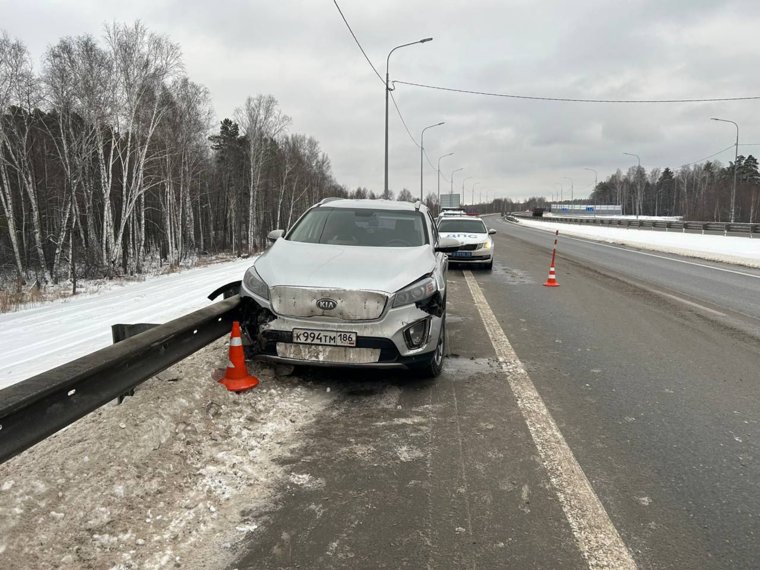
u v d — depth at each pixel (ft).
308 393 14.20
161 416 11.06
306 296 13.73
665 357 19.16
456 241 20.34
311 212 20.36
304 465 10.39
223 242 191.11
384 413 13.10
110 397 9.78
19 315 32.76
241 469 10.09
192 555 7.59
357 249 16.67
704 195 340.59
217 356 15.74
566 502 9.21
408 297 14.02
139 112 100.68
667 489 9.75
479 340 21.18
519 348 20.06
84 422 10.73
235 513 8.68
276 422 12.30
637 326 24.59
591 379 16.35
